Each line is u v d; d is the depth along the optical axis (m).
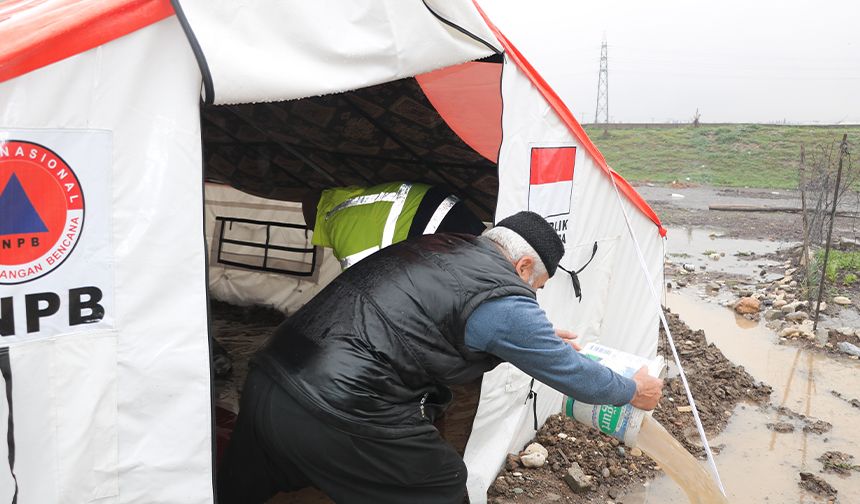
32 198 1.96
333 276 6.45
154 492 2.30
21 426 1.98
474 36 3.19
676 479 3.82
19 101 1.91
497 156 3.90
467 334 2.66
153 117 2.19
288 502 3.72
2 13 2.53
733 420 5.52
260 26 2.36
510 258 2.92
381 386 2.59
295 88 2.45
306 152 5.05
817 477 4.58
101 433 2.17
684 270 11.43
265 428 2.65
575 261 4.73
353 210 3.76
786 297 9.30
